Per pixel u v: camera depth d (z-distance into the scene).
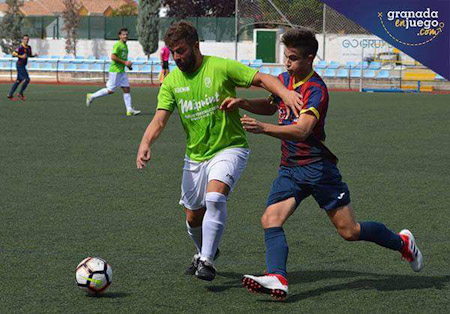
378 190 8.90
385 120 18.11
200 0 54.62
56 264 5.61
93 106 21.58
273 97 5.00
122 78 18.48
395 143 13.60
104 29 49.72
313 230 6.82
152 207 7.80
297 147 4.81
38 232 6.64
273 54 44.16
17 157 11.30
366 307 4.67
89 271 4.80
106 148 12.43
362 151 12.49
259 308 4.62
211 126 5.05
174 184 9.19
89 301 4.73
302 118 4.54
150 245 6.23
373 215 7.51
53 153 11.77
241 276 5.36
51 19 50.78
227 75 4.97
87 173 9.91
